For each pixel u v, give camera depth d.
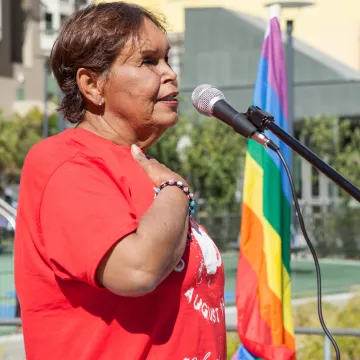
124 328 4.46
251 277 10.17
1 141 61.97
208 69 45.59
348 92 43.31
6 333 14.65
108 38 4.82
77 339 4.49
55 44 5.05
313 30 58.03
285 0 24.64
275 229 10.18
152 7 5.35
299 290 25.39
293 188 5.42
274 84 10.54
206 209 44.38
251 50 44.31
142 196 4.68
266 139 5.51
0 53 83.75
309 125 44.41
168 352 4.52
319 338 13.75
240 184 45.53
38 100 85.38
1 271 30.09
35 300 4.62
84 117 5.04
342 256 36.22
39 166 4.65
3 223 35.88
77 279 4.38
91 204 4.40
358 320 14.98
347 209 39.34
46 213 4.50
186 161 44.38
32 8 87.06
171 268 4.34
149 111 4.87
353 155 44.22
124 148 4.91
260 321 10.07
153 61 4.93
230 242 35.25
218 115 5.70
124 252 4.21
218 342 4.81
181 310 4.57
